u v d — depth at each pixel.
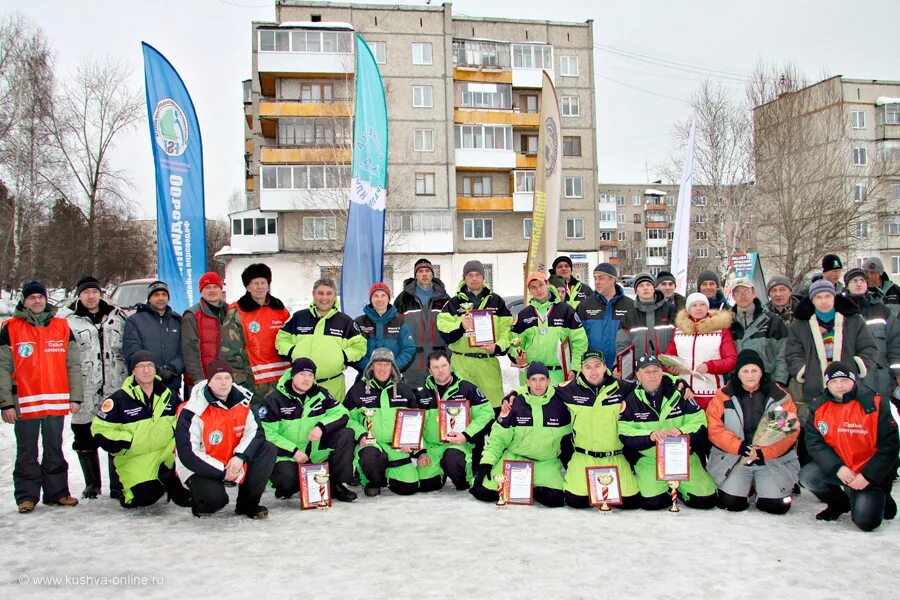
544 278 7.28
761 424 5.53
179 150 8.49
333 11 39.47
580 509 5.78
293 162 37.19
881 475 4.90
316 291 6.88
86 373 6.20
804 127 28.16
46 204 33.41
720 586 3.88
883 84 45.81
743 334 6.51
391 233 36.41
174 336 6.50
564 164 42.66
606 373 6.03
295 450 6.06
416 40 39.91
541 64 42.19
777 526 5.17
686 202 11.34
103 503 6.09
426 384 6.85
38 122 31.98
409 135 39.62
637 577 4.04
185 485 5.95
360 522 5.36
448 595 3.78
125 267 45.72
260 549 4.66
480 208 40.53
